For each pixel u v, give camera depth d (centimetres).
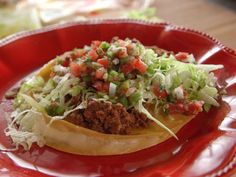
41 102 23
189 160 19
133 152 21
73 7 41
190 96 23
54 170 20
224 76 24
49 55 29
